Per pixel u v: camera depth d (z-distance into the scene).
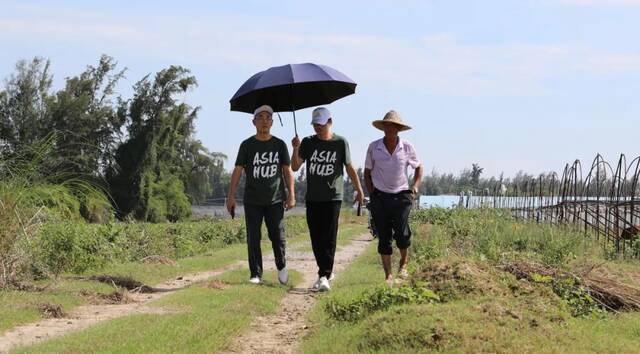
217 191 122.06
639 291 10.78
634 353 7.30
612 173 19.58
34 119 75.94
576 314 9.43
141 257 18.81
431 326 7.41
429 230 21.39
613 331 8.52
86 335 8.08
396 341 7.30
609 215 20.97
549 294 9.87
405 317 7.86
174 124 82.31
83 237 15.85
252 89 13.12
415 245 18.38
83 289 11.73
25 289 11.48
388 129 12.55
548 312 8.73
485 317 7.86
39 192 12.38
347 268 16.39
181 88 80.06
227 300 10.76
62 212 13.43
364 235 37.09
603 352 7.23
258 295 11.37
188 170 87.50
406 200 12.67
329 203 12.77
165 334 8.18
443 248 16.66
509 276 10.24
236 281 13.15
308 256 20.28
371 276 14.02
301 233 38.97
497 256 12.80
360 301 9.24
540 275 10.66
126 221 30.84
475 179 96.00
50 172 12.91
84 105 76.75
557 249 15.39
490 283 9.73
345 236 34.84
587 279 10.98
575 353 7.04
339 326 8.81
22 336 8.41
